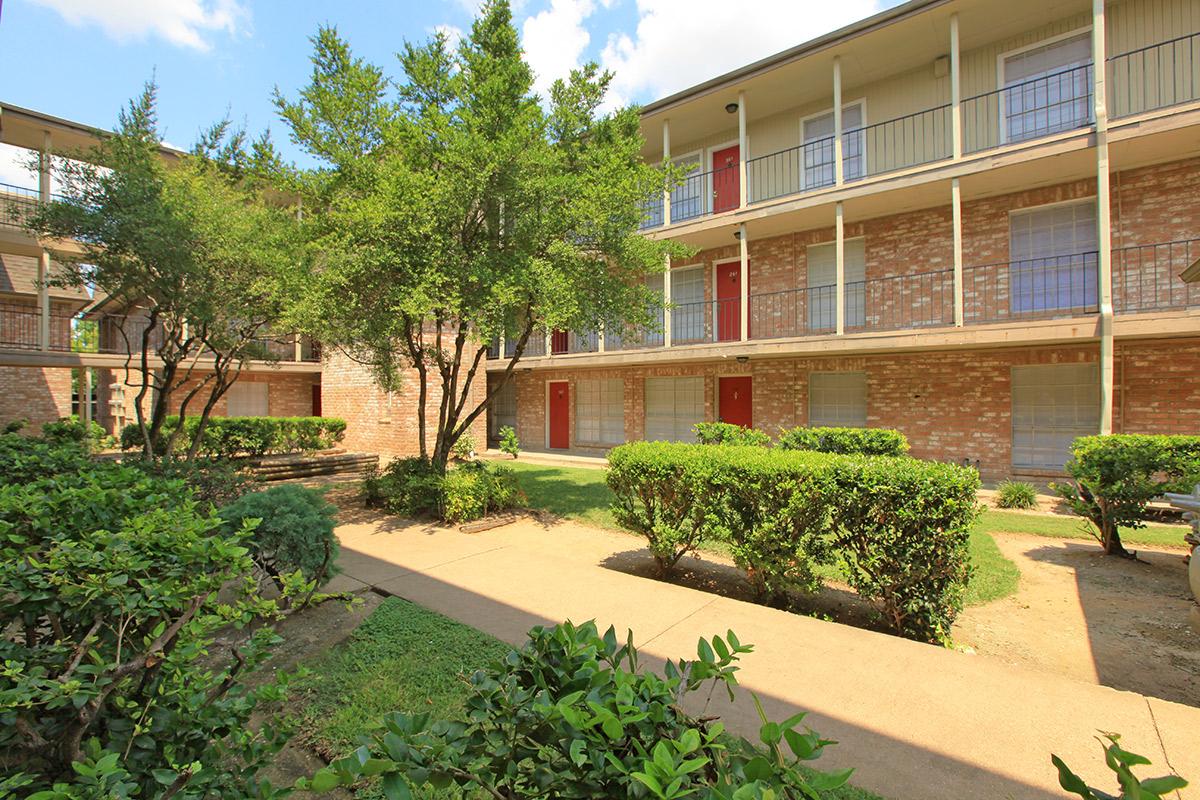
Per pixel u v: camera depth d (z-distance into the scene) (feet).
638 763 4.04
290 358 65.72
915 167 35.47
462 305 24.34
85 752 5.79
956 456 38.29
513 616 13.66
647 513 18.20
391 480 29.12
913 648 11.98
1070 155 31.32
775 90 43.32
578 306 25.35
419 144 24.79
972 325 33.73
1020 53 36.81
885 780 7.59
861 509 13.74
